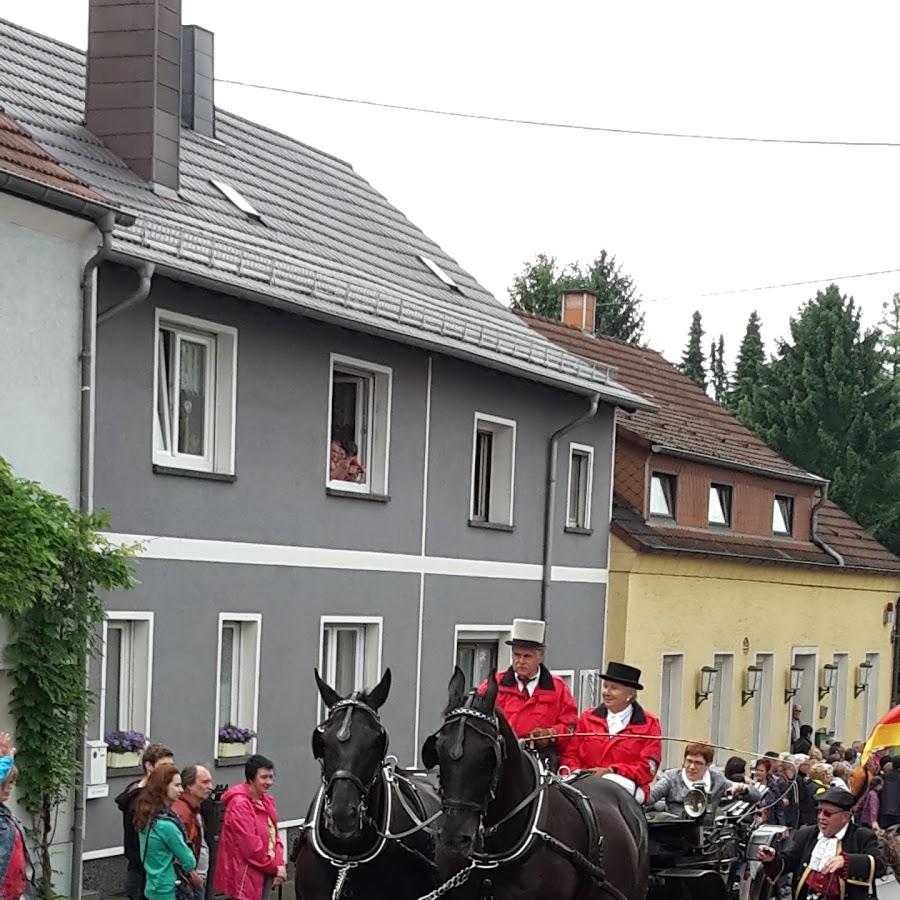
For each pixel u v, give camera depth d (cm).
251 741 1880
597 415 2720
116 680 1702
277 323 1914
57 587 1442
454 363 2288
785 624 3331
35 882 1431
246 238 2047
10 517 1391
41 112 1962
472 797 934
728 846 1248
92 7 2002
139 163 1988
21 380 1469
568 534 2630
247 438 1867
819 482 3541
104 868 1614
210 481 1805
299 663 1969
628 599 2755
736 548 3123
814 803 1959
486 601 2392
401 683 2188
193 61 2369
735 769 1402
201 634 1792
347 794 992
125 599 1678
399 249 2602
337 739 1012
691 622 2945
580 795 1058
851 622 3669
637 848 1100
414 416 2198
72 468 1528
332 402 2111
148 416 1706
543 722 1208
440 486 2266
